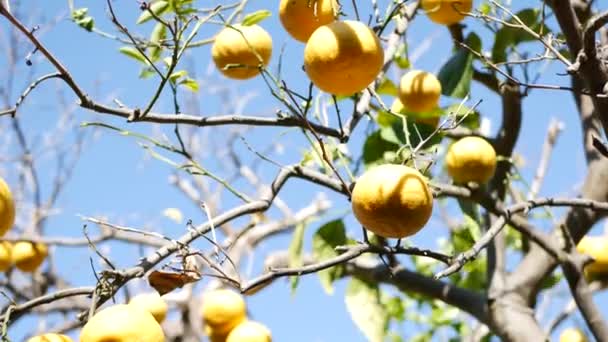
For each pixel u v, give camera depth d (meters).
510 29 1.89
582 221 1.98
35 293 2.78
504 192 1.97
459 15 1.82
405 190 1.37
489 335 2.40
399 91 1.79
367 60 1.41
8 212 1.41
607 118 1.51
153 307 1.53
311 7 1.50
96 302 1.41
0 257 2.08
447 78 1.90
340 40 1.41
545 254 1.99
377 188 1.37
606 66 1.53
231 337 1.69
